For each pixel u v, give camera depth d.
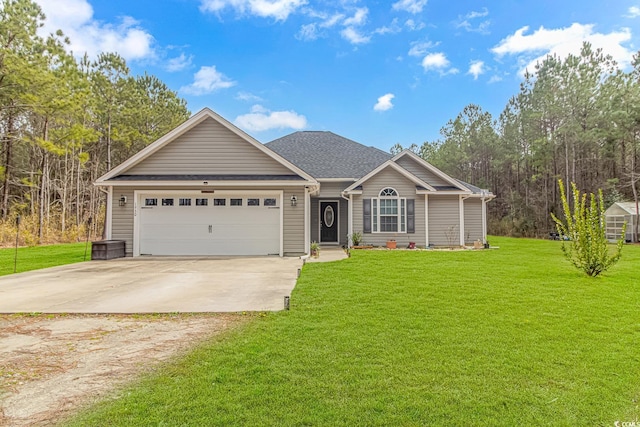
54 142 24.14
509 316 5.20
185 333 4.55
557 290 6.96
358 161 19.22
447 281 7.87
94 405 2.86
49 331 4.70
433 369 3.46
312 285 7.47
